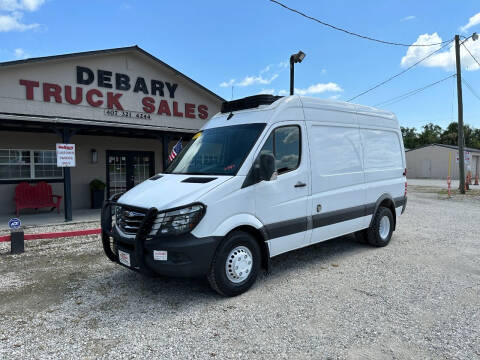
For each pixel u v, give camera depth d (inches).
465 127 2404.0
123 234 167.0
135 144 539.8
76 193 488.4
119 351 122.9
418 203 553.3
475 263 224.1
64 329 138.7
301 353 121.2
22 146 442.0
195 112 591.8
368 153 252.4
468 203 553.6
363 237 270.1
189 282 190.2
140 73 528.1
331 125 223.6
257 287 182.7
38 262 227.6
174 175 190.5
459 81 743.7
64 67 459.5
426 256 240.5
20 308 158.2
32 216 413.1
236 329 138.1
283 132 193.0
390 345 125.8
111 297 170.2
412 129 2719.0
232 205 164.7
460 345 125.5
